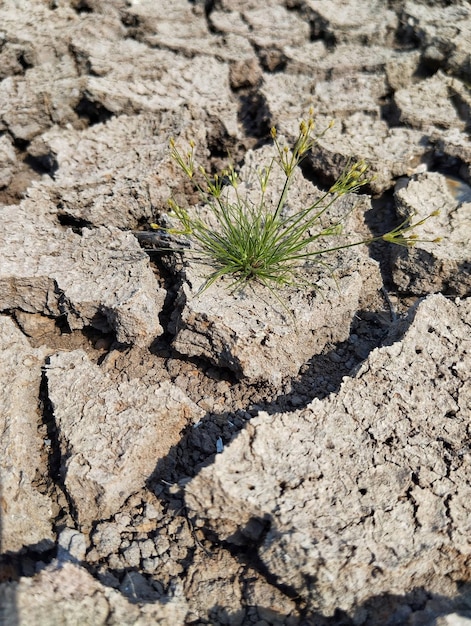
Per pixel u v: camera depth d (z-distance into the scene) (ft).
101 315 0.90
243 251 0.89
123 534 0.74
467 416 0.76
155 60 1.29
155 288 0.93
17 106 1.20
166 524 0.75
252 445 0.70
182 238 0.95
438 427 0.76
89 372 0.83
